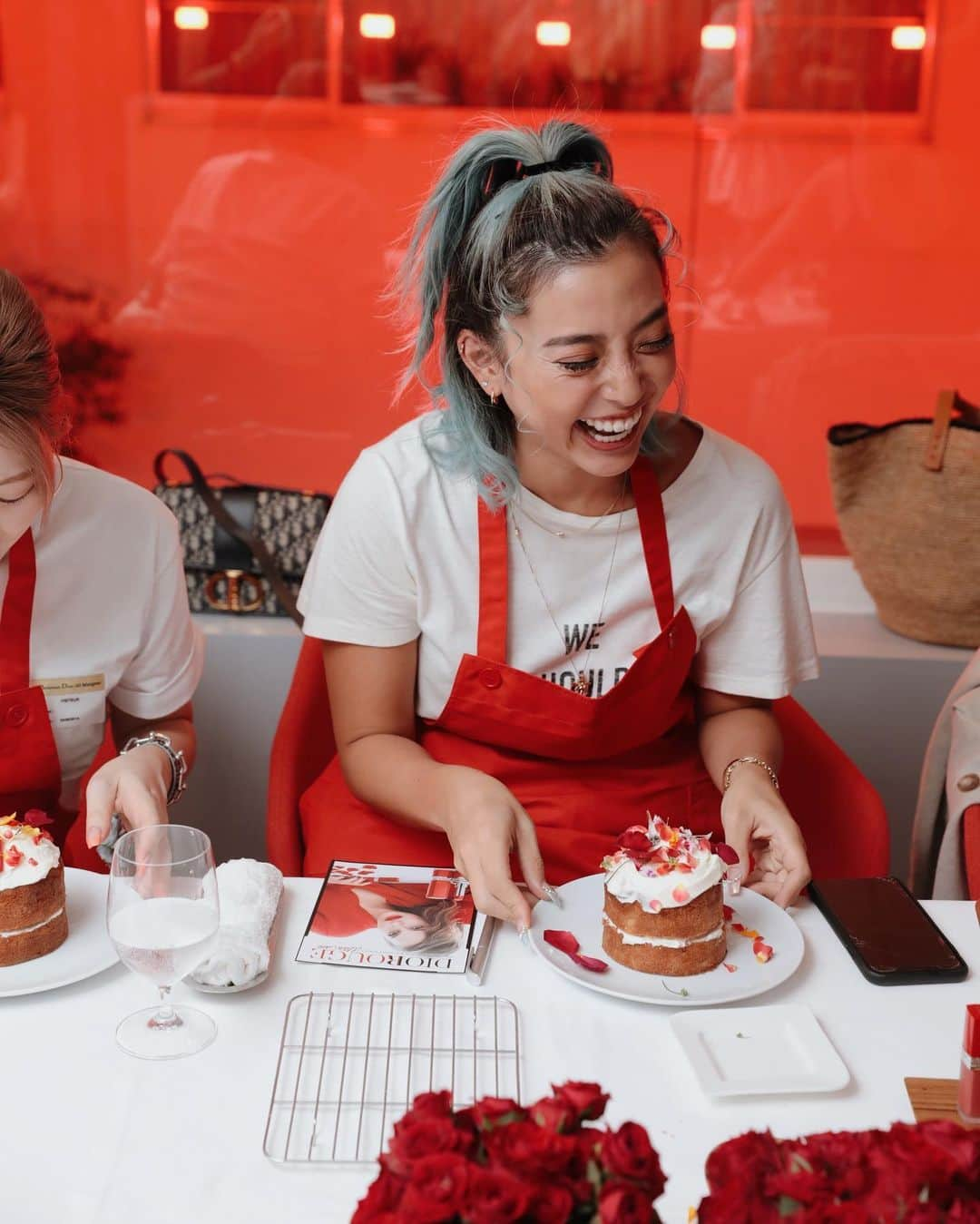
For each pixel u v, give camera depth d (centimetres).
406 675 170
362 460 168
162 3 280
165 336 298
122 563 163
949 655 266
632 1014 114
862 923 129
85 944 121
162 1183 91
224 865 129
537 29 282
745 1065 105
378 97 285
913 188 288
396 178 289
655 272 143
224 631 254
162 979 103
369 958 120
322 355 299
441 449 163
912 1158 66
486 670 162
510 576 165
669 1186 92
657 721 169
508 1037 109
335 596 166
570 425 146
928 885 191
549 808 165
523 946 125
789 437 303
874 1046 110
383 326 297
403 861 162
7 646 156
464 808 141
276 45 282
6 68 283
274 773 181
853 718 267
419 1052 106
